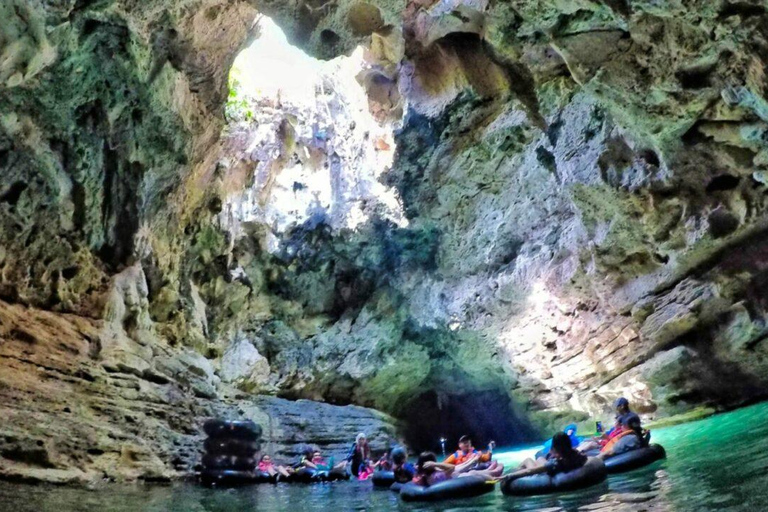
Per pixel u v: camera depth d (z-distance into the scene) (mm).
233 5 11391
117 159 11711
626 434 8516
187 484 9531
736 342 13914
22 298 10180
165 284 13688
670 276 14594
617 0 9711
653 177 13016
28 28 8164
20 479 7625
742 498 4965
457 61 13789
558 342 17828
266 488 9789
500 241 18312
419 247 18844
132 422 9859
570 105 13609
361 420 17766
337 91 18859
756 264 13125
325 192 18719
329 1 10469
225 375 16469
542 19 10469
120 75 10578
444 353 21297
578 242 16328
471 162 15820
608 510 5352
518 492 6988
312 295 19641
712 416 14461
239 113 17656
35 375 9062
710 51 9703
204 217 15508
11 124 9766
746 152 11516
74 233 11250
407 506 7250
